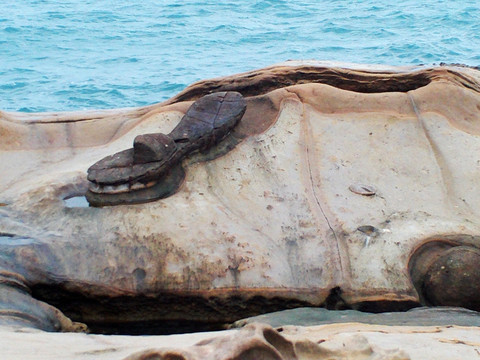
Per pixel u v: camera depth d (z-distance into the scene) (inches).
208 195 304.8
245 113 338.6
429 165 323.0
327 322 255.1
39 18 1066.7
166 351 150.9
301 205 305.1
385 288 283.1
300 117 336.8
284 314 268.8
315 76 352.2
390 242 292.7
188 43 940.0
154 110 351.9
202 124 317.7
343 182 315.9
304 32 983.6
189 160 314.3
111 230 288.5
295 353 157.5
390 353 159.5
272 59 859.4
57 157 339.0
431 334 216.5
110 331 283.7
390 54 876.6
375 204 307.9
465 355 186.1
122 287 278.5
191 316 283.6
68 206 299.6
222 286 280.5
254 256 285.9
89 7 1140.5
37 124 348.8
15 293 261.6
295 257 289.4
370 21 1031.6
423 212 305.1
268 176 314.5
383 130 334.3
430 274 283.4
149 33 989.2
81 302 280.5
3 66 854.5
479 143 329.4
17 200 302.0
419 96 342.0
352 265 287.9
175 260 282.4
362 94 344.8
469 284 276.5
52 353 183.8
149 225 289.4
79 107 721.0
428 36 945.5
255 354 150.8
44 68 845.8
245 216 299.9
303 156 324.2
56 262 278.7
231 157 319.0
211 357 148.9
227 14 1088.8
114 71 829.8
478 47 898.7
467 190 313.9
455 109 339.6
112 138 347.6
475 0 1125.7
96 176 300.4
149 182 300.8
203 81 356.5
